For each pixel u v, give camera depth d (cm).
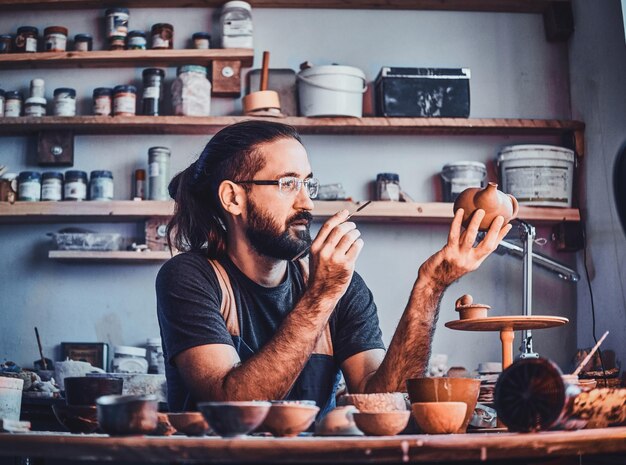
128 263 383
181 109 377
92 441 122
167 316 186
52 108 395
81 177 377
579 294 383
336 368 204
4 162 392
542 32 408
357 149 394
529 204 371
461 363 378
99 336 379
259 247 194
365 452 116
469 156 396
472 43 406
